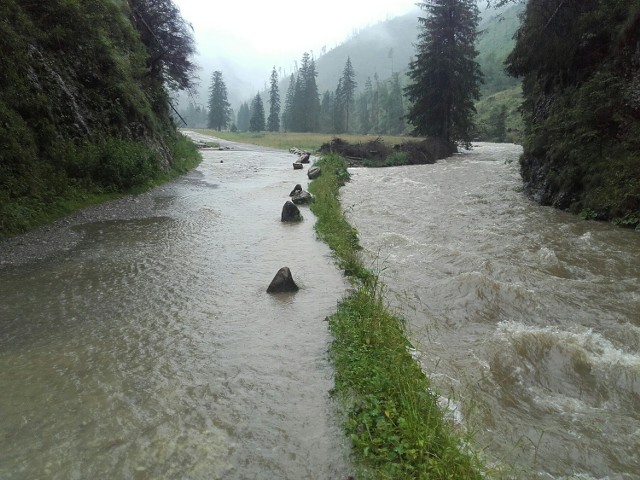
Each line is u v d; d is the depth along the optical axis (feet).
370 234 40.88
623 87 47.98
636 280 28.81
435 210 52.08
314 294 24.62
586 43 53.67
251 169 95.81
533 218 47.16
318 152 132.46
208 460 11.72
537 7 59.52
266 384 15.51
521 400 16.63
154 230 38.75
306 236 37.81
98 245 33.47
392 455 11.57
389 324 20.18
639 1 46.39
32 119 43.04
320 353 17.85
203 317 21.22
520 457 13.28
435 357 19.22
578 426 15.16
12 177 37.19
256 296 24.14
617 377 18.13
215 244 34.88
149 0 95.91
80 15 56.13
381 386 14.53
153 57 90.89
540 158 59.77
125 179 53.83
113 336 18.98
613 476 12.82
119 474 11.13
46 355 17.21
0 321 20.22
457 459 11.23
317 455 12.00
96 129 54.13
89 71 57.00
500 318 23.52
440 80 131.44
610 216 44.75
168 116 100.73
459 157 126.93
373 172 94.38
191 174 82.43
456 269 31.07
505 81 372.79
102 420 13.29
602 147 48.85
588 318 23.35
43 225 37.22
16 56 43.04
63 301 22.74
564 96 57.21
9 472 11.08
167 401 14.35
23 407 13.83
